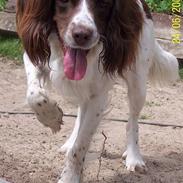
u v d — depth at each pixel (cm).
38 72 171
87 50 158
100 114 172
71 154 170
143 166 191
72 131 215
